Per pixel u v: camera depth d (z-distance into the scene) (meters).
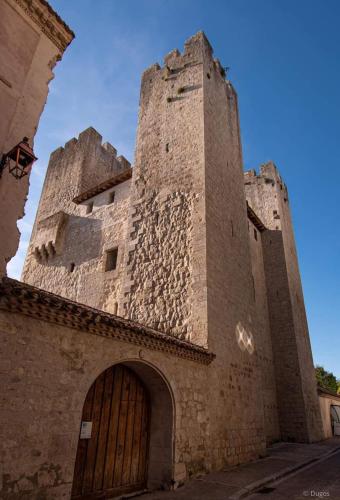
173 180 14.86
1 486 4.69
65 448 5.61
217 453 9.47
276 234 24.00
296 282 24.33
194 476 8.30
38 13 7.82
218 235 13.59
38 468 5.17
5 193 6.12
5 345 5.21
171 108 17.27
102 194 19.62
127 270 14.06
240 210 16.70
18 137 6.78
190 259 12.41
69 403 5.87
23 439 5.09
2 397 4.98
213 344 10.80
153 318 12.27
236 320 12.95
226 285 12.99
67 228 20.53
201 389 9.54
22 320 5.54
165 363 8.41
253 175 27.38
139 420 8.20
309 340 23.55
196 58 17.84
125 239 16.48
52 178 26.22
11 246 6.04
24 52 7.46
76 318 6.26
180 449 8.09
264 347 19.70
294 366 19.77
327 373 47.31
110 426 7.32
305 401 18.98
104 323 6.77
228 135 17.92
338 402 27.02
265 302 21.81
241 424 11.10
